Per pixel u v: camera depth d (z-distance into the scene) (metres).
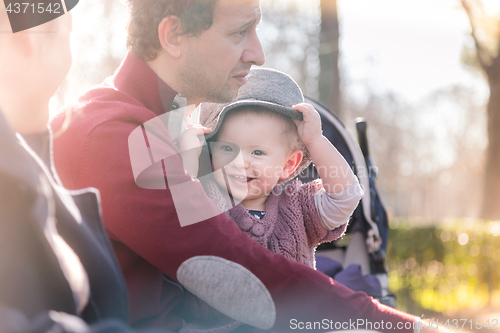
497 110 10.63
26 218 0.53
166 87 1.17
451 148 24.36
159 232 0.89
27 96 0.71
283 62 6.45
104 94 1.08
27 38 0.69
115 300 0.69
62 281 0.55
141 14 1.13
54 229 0.59
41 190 0.55
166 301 1.09
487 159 11.11
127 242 0.91
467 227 6.20
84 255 0.66
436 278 5.95
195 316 1.15
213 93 1.23
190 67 1.16
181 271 0.90
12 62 0.69
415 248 5.97
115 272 0.72
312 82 6.59
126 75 1.17
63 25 0.77
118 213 0.89
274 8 6.19
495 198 10.99
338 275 2.23
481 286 5.98
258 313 0.92
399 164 24.92
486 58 10.00
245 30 1.17
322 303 0.93
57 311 0.55
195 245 0.90
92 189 0.77
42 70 0.72
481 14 9.09
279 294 0.92
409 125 20.59
